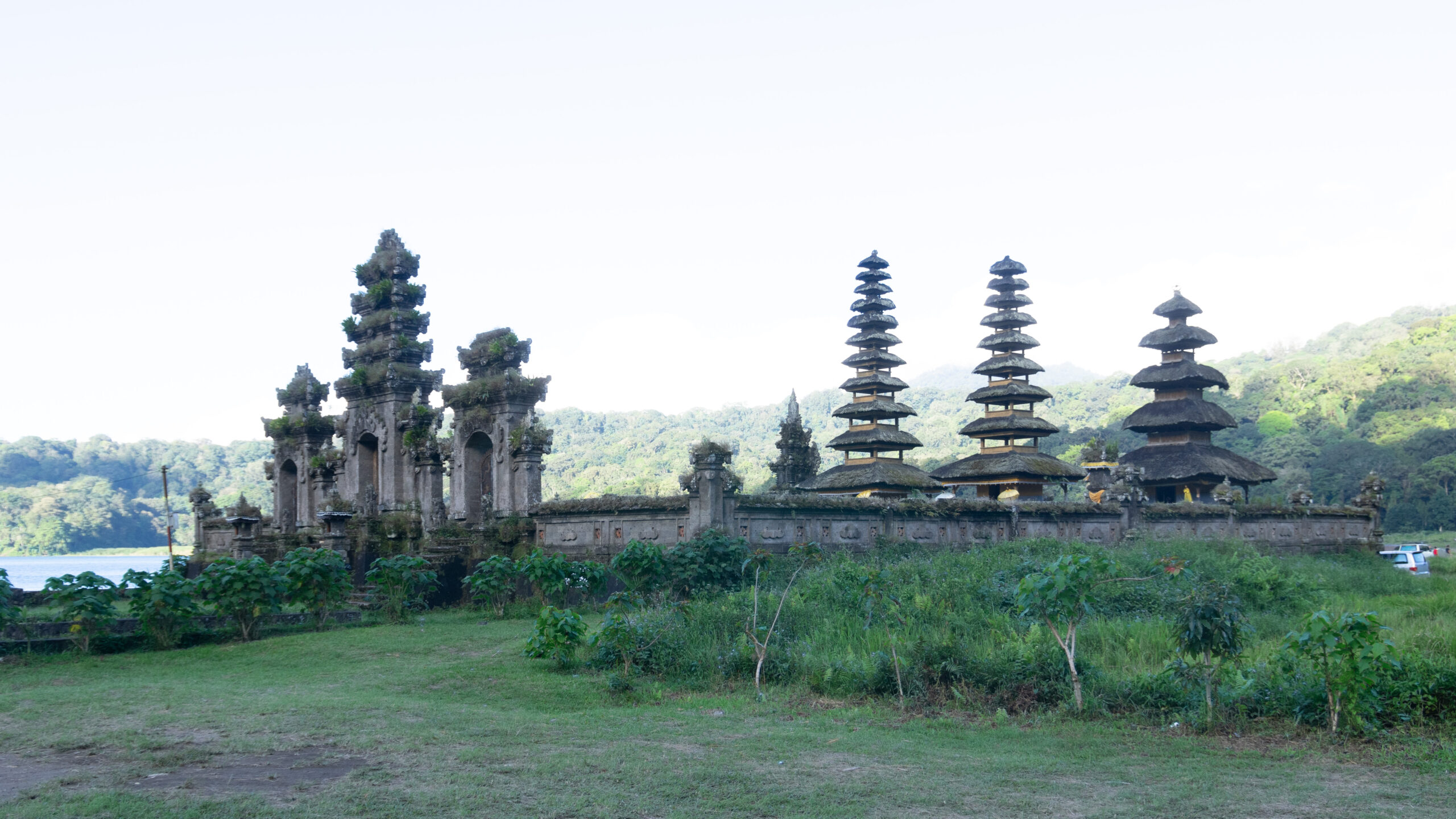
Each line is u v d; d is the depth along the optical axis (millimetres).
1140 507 39469
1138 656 18031
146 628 23172
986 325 46125
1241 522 42562
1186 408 48469
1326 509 46219
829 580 23578
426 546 32938
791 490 42438
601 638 18641
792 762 11781
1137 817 9625
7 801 9805
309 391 47188
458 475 36750
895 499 32781
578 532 31797
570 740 12898
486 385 35062
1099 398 148375
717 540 26250
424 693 17219
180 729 13359
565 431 142375
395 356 40062
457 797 10008
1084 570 14945
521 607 28250
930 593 22516
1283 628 21797
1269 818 9594
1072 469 43312
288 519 47281
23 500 131500
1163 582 23734
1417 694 13633
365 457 41906
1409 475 92000
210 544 47656
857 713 15117
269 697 16078
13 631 23047
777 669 17656
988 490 43719
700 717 14852
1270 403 123000
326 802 9812
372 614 27500
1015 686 15586
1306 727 13539
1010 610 21672
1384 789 10617
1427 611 24219
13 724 13898
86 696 16141
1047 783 10898
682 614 20875
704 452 27953
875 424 43594
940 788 10633
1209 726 13633
